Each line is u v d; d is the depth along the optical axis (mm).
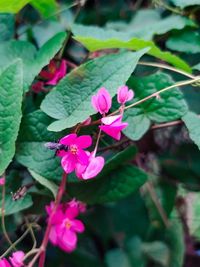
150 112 290
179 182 372
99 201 298
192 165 378
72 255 403
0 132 264
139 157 359
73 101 271
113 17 378
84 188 295
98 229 396
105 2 395
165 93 287
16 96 261
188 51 319
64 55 352
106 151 308
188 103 344
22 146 280
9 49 310
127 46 291
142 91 292
